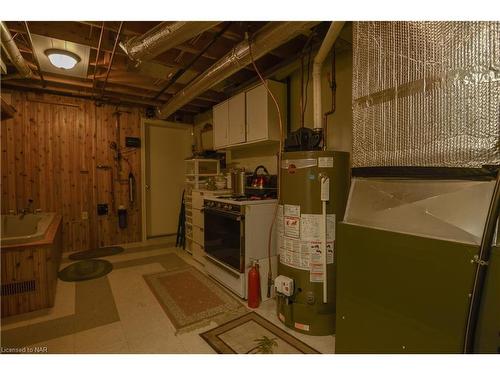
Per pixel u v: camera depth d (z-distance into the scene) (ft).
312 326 6.29
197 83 9.50
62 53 8.89
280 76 9.88
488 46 3.31
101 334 6.34
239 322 6.85
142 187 15.33
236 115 10.45
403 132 4.17
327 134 8.39
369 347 4.35
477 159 3.40
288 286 6.36
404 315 3.87
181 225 14.89
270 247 8.22
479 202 3.32
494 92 3.26
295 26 5.69
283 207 6.75
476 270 3.13
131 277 9.99
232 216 8.20
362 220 4.59
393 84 4.31
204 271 10.62
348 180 6.56
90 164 13.87
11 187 11.97
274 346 5.87
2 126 11.80
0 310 7.12
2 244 7.24
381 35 4.49
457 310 3.30
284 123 9.53
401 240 3.90
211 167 14.53
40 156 12.60
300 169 6.36
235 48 7.32
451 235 3.44
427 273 3.60
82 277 9.95
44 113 12.70
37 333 6.39
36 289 7.55
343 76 7.89
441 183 3.75
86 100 13.70
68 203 13.34
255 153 11.49
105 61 10.20
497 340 3.06
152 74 10.73
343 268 4.80
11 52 7.37
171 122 16.28
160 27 6.37
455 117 3.59
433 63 3.81
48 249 7.71
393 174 4.22
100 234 14.28
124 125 14.80
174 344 5.95
